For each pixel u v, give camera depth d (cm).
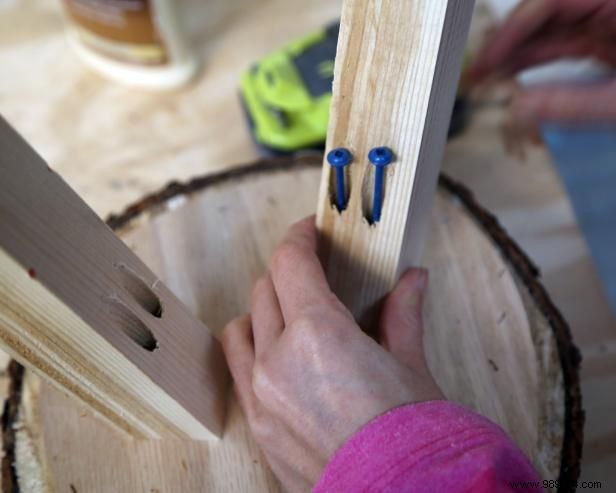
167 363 43
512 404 53
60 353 37
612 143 89
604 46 81
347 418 38
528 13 76
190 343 47
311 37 91
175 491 50
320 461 39
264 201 66
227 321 59
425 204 50
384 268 49
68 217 33
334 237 49
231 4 109
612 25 76
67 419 54
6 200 28
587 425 70
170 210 66
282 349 41
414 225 49
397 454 34
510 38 78
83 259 34
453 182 67
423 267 61
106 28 90
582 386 73
